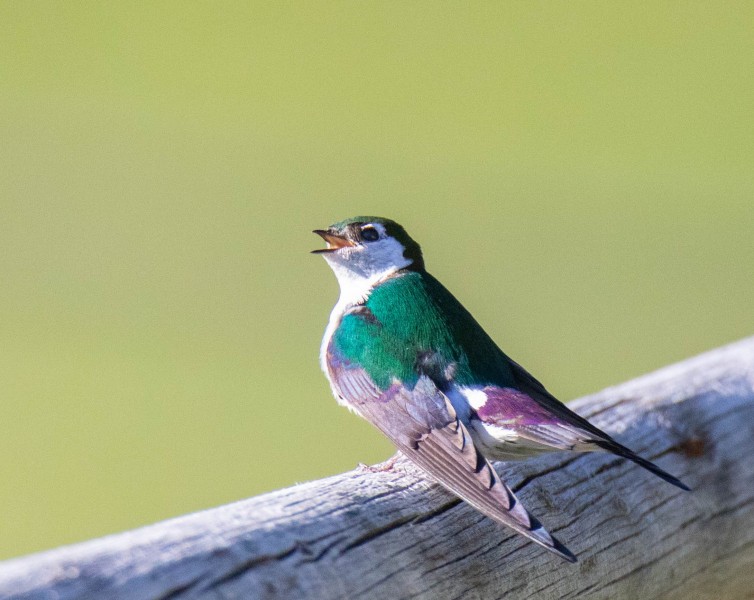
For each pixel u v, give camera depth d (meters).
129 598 3.31
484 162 19.02
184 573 3.48
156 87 19.14
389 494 4.54
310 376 15.33
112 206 17.75
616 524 5.09
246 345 15.82
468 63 20.30
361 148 19.06
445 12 21.05
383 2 21.42
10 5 19.33
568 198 18.77
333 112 19.14
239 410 14.62
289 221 17.91
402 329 6.14
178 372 15.20
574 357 15.61
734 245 17.73
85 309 16.20
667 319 16.16
